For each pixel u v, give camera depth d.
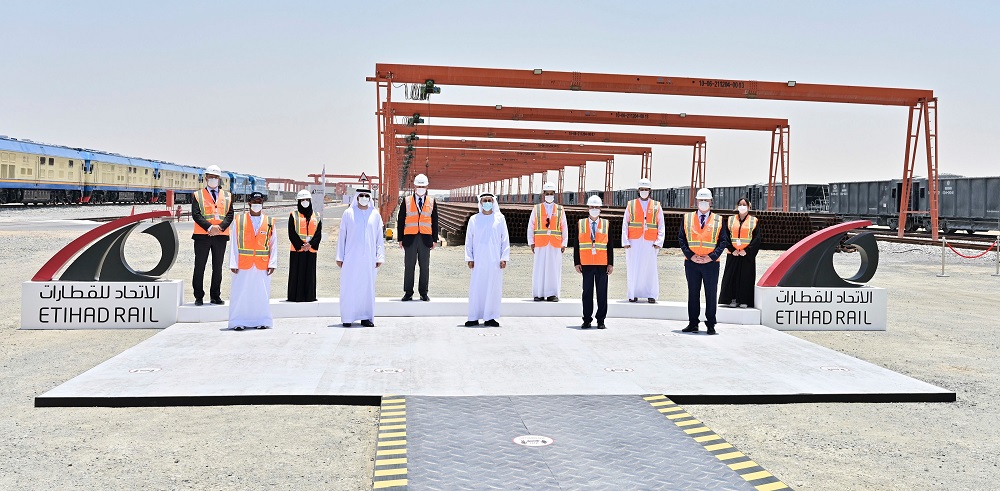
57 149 56.53
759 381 7.48
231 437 5.77
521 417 6.07
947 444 5.82
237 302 10.21
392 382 7.22
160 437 5.74
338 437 5.80
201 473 4.98
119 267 10.77
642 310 11.96
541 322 11.38
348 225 10.57
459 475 4.73
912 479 5.04
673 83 33.72
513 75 32.81
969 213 38.88
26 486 4.70
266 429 5.98
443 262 23.38
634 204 12.41
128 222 10.69
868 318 11.56
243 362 8.07
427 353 8.73
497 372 7.75
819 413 6.66
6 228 34.28
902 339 10.75
